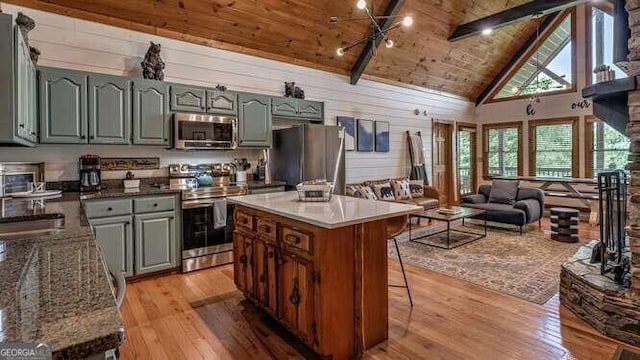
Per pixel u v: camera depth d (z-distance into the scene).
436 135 7.77
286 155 4.85
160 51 4.02
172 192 3.66
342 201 2.76
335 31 5.09
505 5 5.99
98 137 3.42
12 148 3.28
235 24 4.40
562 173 7.30
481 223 6.23
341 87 5.92
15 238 1.58
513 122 7.96
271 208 2.41
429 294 3.14
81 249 1.27
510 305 2.90
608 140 6.72
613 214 2.83
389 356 2.21
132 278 3.46
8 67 2.16
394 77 6.68
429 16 5.51
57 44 3.51
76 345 0.59
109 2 3.63
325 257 2.04
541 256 4.24
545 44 7.35
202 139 3.99
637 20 2.30
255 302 2.74
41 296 0.80
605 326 2.42
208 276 3.65
